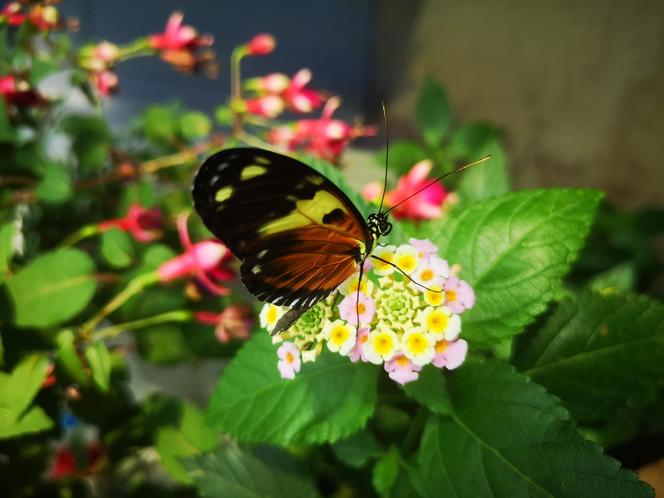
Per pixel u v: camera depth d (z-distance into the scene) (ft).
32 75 0.53
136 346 0.58
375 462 0.43
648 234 0.79
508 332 0.38
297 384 0.39
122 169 0.63
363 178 0.89
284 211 0.36
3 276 0.47
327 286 0.37
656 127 0.94
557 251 0.38
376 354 0.34
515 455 0.34
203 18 1.08
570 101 1.01
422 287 0.36
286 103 0.63
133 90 1.00
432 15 1.13
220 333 0.54
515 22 1.04
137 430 0.55
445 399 0.36
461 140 0.68
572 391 0.41
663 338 0.40
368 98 1.21
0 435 0.42
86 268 0.49
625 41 0.95
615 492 0.31
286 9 1.14
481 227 0.40
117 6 0.99
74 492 0.61
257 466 0.47
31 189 0.61
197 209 0.34
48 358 0.46
